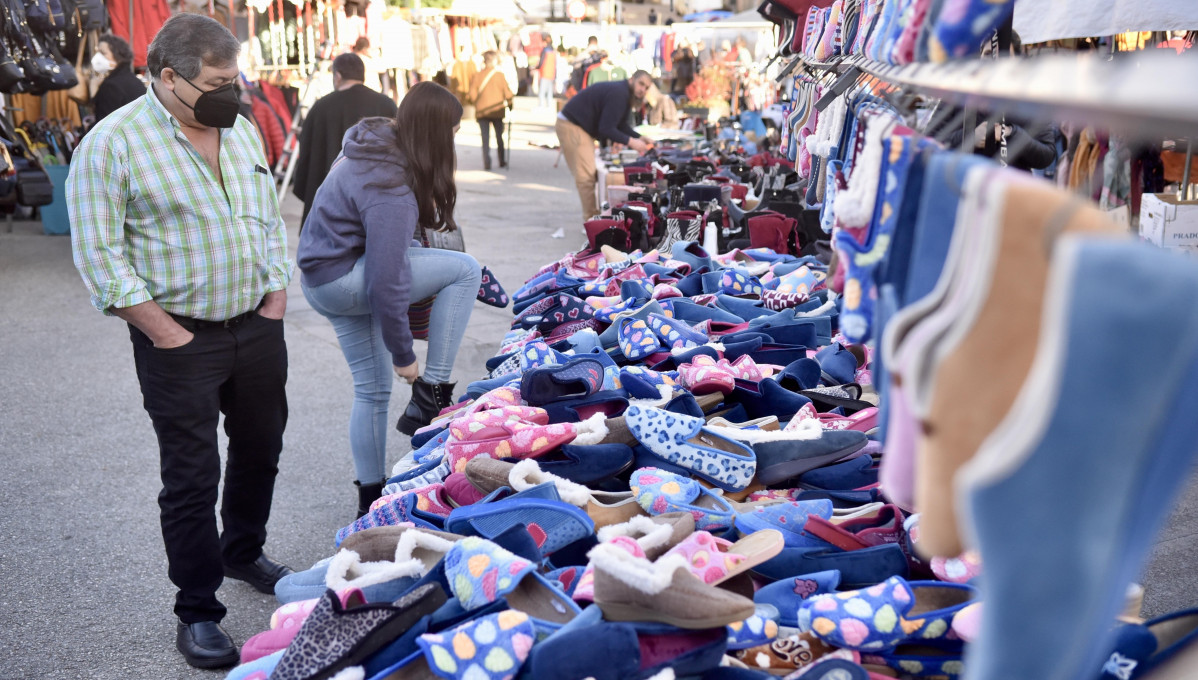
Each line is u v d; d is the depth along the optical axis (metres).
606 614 1.48
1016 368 0.74
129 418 5.16
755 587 1.78
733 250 5.02
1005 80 0.75
